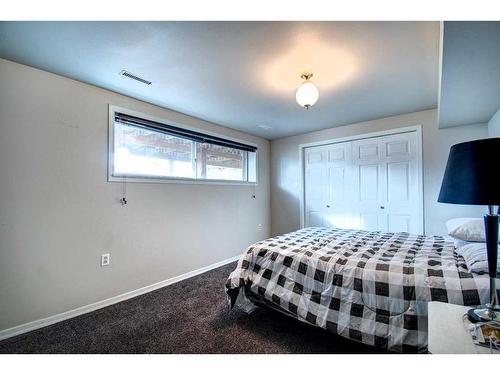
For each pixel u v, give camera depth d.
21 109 1.85
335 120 3.38
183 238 2.98
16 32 1.48
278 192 4.45
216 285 2.71
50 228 1.97
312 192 4.03
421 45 1.65
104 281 2.26
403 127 3.13
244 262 1.98
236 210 3.79
